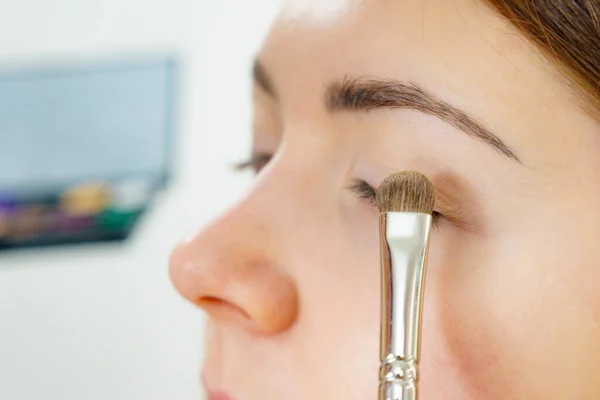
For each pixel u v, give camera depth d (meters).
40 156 0.63
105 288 0.60
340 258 0.28
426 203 0.25
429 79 0.26
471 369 0.26
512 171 0.26
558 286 0.26
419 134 0.27
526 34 0.26
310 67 0.28
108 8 0.67
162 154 0.62
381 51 0.27
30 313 0.61
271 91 0.30
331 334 0.27
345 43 0.27
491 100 0.26
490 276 0.26
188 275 0.28
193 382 0.57
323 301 0.28
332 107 0.28
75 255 0.61
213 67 0.64
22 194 0.62
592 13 0.25
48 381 0.59
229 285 0.27
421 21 0.26
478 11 0.26
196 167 0.62
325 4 0.28
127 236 0.61
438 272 0.27
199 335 0.58
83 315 0.60
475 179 0.26
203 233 0.28
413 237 0.25
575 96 0.26
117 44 0.66
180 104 0.63
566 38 0.25
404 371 0.25
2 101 0.64
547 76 0.26
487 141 0.26
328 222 0.28
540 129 0.26
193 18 0.66
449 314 0.26
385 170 0.27
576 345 0.26
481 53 0.26
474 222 0.26
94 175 0.62
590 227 0.26
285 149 0.29
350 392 0.27
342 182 0.28
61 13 0.67
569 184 0.26
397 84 0.26
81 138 0.63
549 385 0.26
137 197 0.62
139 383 0.58
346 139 0.28
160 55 0.65
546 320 0.26
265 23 0.64
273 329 0.28
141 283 0.60
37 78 0.65
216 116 0.63
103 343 0.59
